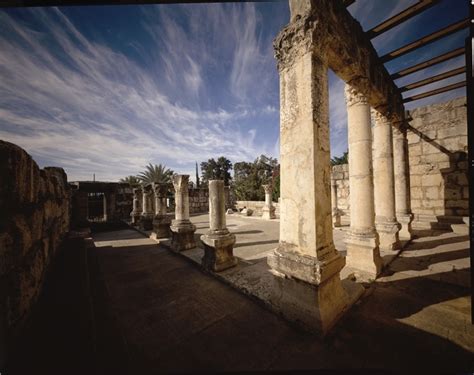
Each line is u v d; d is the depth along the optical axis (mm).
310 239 2232
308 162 2271
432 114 7633
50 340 1454
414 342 1982
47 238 2877
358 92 3814
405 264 3926
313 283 2105
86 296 2105
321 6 2465
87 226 10430
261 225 9883
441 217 7156
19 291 1559
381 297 2805
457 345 1926
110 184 12406
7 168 1561
